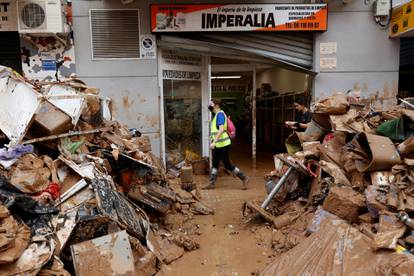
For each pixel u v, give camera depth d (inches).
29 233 95.0
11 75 134.5
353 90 263.6
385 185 124.3
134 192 158.7
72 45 247.1
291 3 253.8
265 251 137.6
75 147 142.2
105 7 246.5
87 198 116.0
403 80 376.2
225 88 592.4
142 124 257.6
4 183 104.2
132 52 251.8
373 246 103.1
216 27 250.8
